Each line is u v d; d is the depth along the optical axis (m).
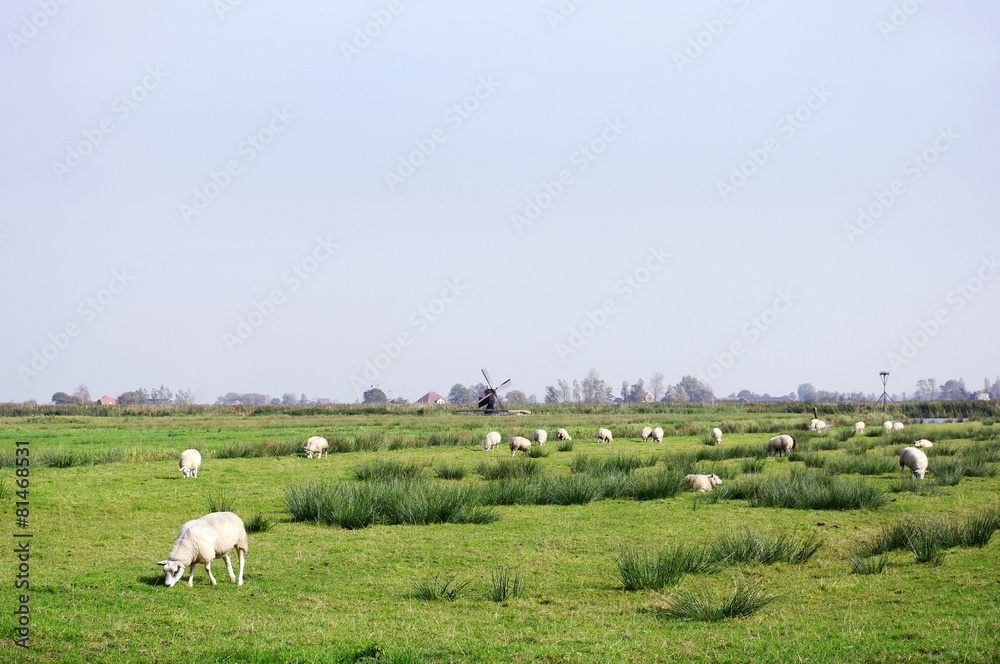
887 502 21.23
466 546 16.34
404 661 9.11
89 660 9.20
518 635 10.16
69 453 32.38
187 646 9.63
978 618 10.23
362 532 17.98
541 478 24.88
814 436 45.88
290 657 9.25
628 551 14.46
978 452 32.66
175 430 55.09
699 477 24.95
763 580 13.24
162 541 16.92
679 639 9.89
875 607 11.18
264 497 23.05
